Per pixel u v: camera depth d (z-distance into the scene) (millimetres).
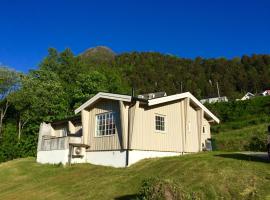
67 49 52031
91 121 20469
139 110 18031
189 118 21766
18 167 21688
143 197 8383
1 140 35656
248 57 146250
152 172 14070
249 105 41406
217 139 29641
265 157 13766
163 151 19000
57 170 18766
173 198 8109
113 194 12086
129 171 15477
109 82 46750
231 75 132250
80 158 19938
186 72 143750
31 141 33969
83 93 40750
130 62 146875
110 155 18344
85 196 12477
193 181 11305
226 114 41156
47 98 39656
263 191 9648
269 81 118875
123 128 17547
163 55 157875
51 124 26391
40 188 15180
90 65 59500
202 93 115188
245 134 29922
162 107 19531
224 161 13133
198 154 17188
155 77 130625
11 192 15477
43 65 49531
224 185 10484
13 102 39031
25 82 39938
